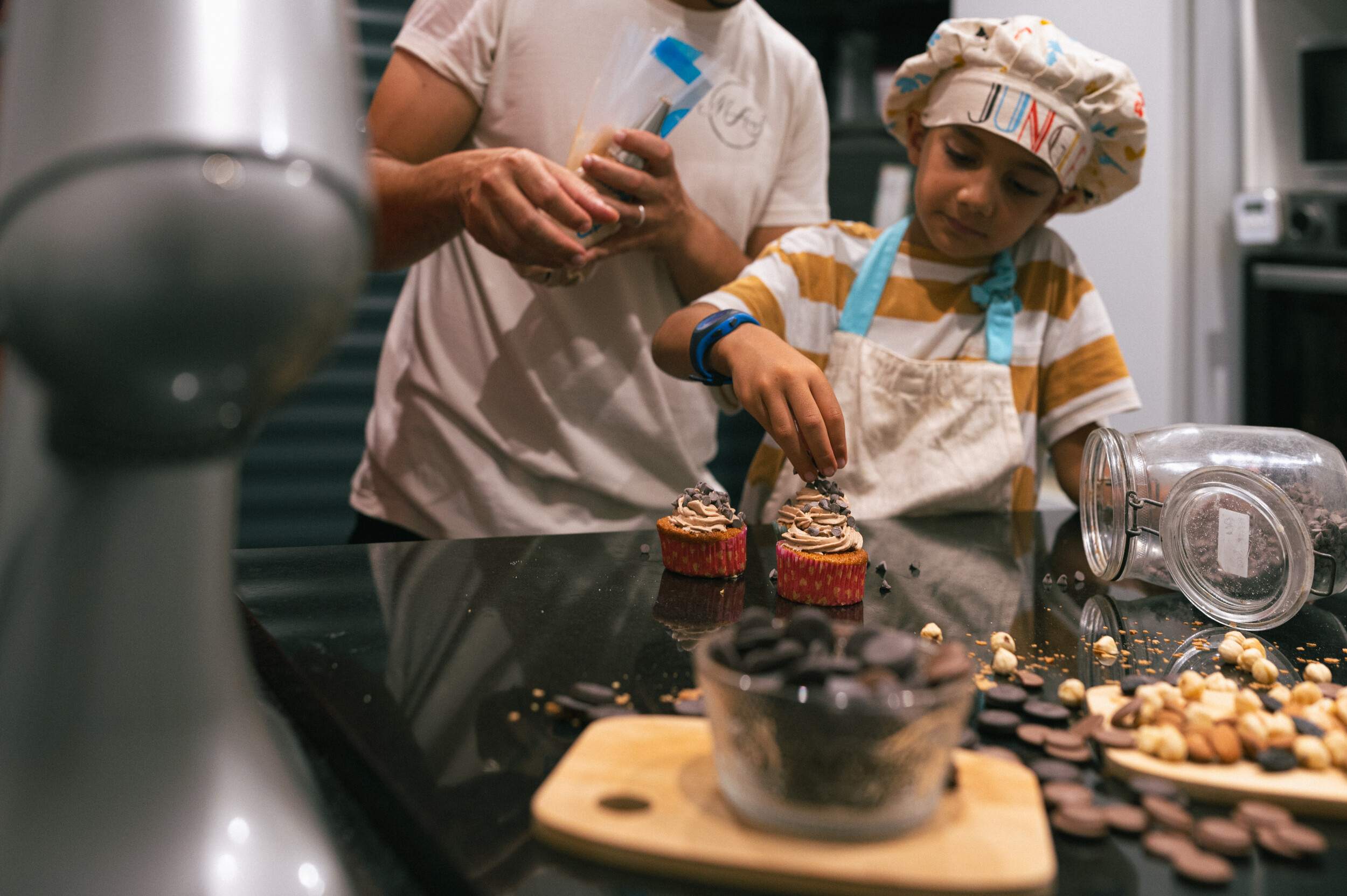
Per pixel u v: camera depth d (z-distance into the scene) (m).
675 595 0.93
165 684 0.37
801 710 0.45
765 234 1.60
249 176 0.28
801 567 0.92
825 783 0.46
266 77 0.29
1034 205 1.29
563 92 1.37
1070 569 1.09
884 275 1.41
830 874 0.44
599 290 1.44
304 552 1.00
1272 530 0.85
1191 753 0.58
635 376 1.47
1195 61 2.27
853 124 2.97
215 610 0.38
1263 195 2.22
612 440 1.48
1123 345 2.48
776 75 1.50
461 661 0.72
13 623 0.36
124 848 0.36
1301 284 2.20
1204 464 0.98
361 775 0.57
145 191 0.27
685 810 0.49
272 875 0.37
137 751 0.36
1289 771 0.57
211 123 0.28
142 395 0.30
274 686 0.70
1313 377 2.25
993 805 0.51
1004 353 1.37
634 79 1.25
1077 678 0.75
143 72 0.28
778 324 1.34
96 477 0.35
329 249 0.30
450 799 0.52
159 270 0.27
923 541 1.20
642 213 1.27
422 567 0.97
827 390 1.08
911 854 0.46
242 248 0.28
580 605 0.88
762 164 1.51
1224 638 0.85
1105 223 2.48
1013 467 1.35
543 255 1.20
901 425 1.37
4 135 0.29
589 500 1.49
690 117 1.43
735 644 0.52
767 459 1.46
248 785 0.38
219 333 0.29
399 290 2.98
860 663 0.49
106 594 0.36
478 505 1.46
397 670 0.70
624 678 0.70
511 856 0.47
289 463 2.90
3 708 0.36
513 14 1.35
